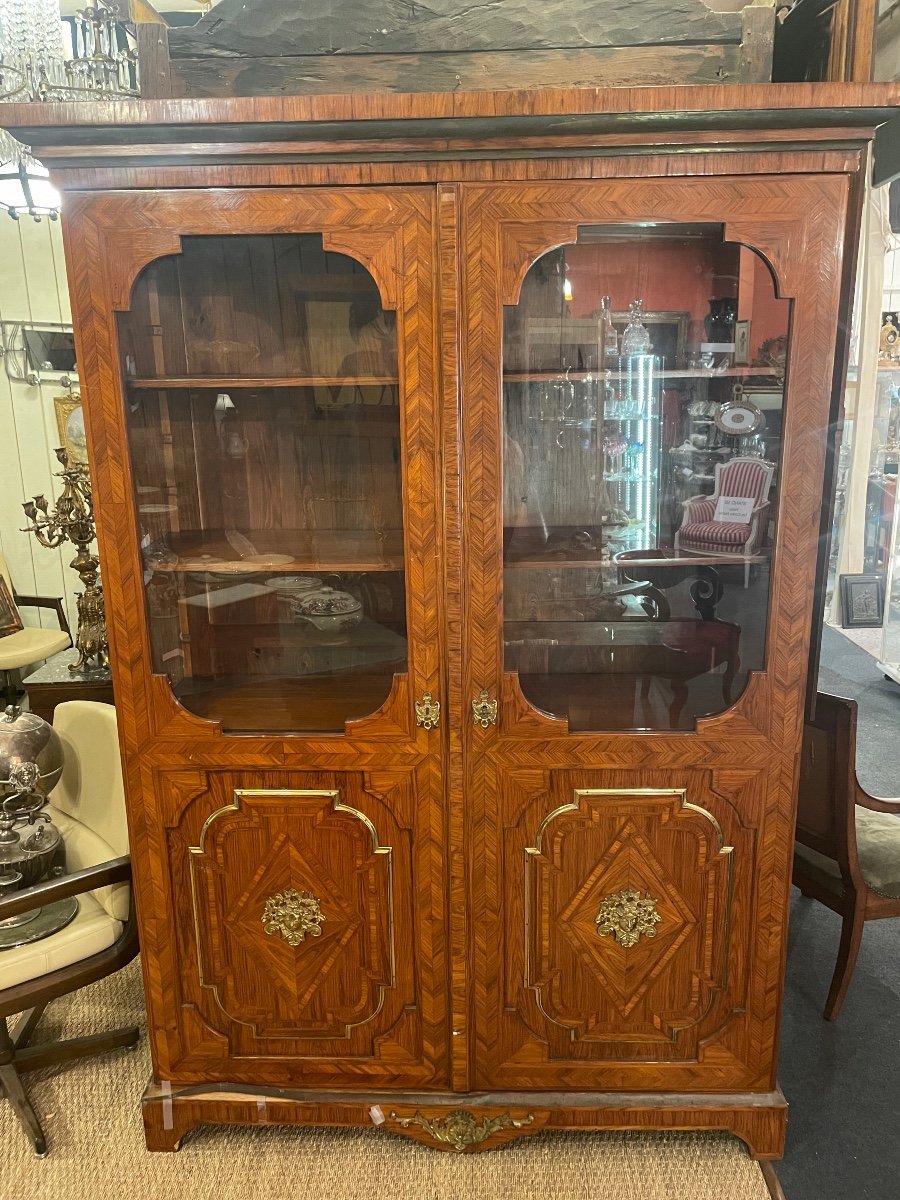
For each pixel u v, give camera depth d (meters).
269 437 1.49
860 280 3.08
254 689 1.57
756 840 1.53
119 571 1.46
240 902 1.59
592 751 1.50
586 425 1.43
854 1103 1.80
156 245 1.35
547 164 1.31
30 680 2.80
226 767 1.53
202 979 1.62
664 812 1.52
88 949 1.66
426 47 1.41
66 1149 1.69
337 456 1.47
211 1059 1.66
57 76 2.10
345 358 1.42
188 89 1.43
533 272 1.37
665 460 1.44
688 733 1.49
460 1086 1.64
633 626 1.51
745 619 1.48
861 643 3.55
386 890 1.57
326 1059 1.65
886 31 1.98
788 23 1.62
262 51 1.42
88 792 1.91
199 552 1.54
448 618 1.45
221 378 1.45
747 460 1.43
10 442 3.77
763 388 1.40
